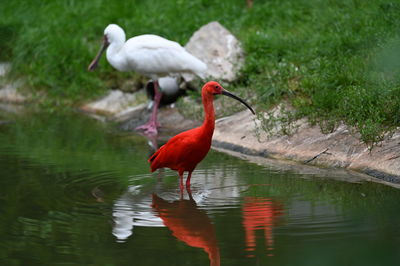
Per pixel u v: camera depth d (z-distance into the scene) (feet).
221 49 54.34
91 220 26.30
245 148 40.42
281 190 30.14
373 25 50.14
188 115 50.34
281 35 55.83
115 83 61.16
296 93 44.93
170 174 34.24
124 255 22.38
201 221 25.86
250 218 26.03
